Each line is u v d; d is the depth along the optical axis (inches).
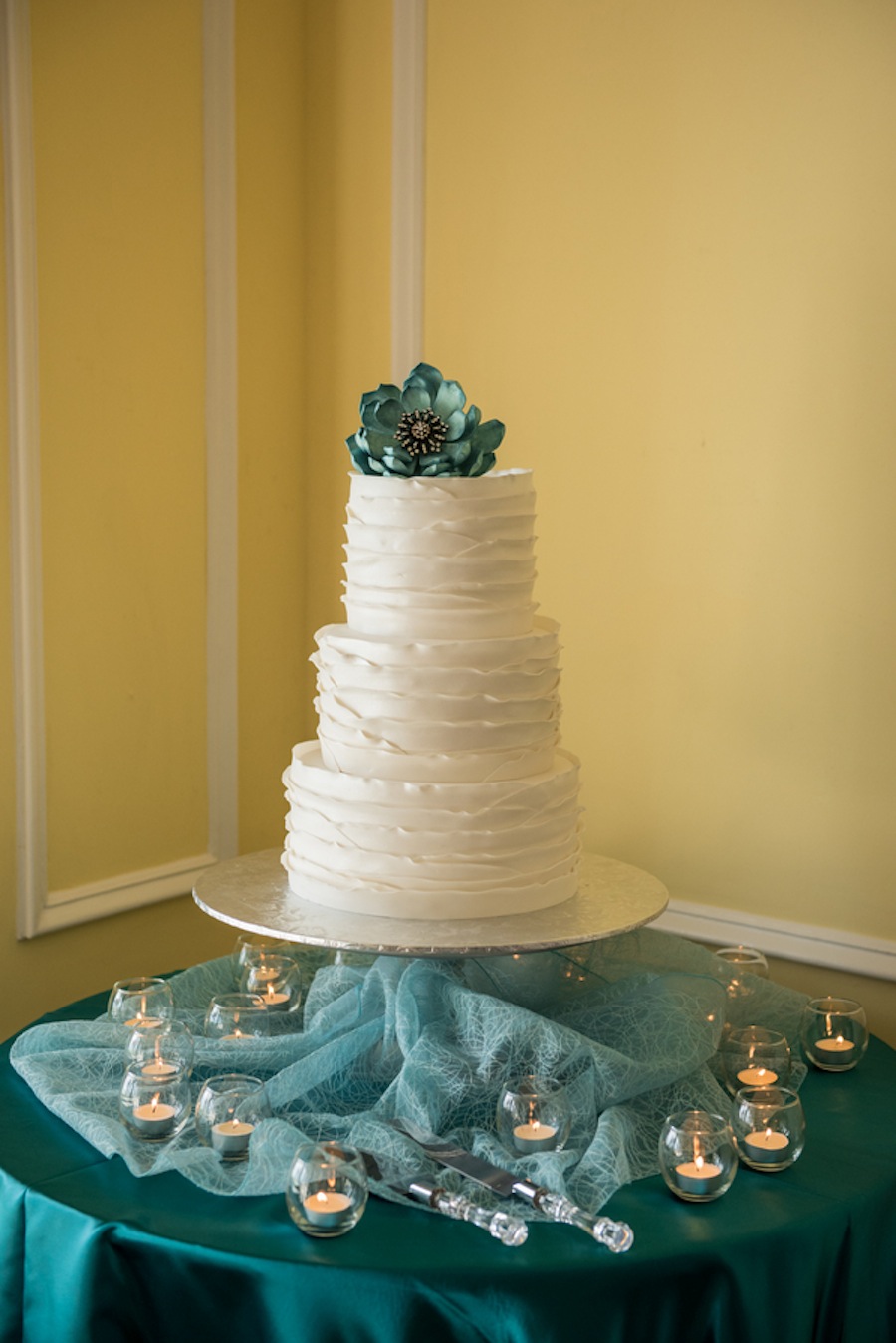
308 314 111.7
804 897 90.0
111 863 99.9
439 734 63.4
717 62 89.0
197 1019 72.5
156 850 103.3
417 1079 62.6
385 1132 59.6
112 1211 55.0
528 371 99.4
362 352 109.0
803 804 89.5
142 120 97.7
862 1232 57.5
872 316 84.4
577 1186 56.8
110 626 98.3
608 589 96.7
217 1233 53.4
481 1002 65.1
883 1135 64.3
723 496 91.0
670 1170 56.7
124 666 99.7
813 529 87.7
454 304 102.7
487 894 63.1
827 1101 68.6
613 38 93.3
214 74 102.0
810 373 87.0
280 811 114.0
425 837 62.7
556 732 68.0
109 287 96.1
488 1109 63.1
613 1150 58.2
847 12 83.8
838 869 88.5
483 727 63.5
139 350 98.8
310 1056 64.5
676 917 94.8
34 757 93.0
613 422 95.5
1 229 88.4
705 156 90.0
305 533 114.0
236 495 106.2
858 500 85.8
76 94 92.7
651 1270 51.8
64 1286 54.8
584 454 97.0
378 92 105.3
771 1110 60.0
